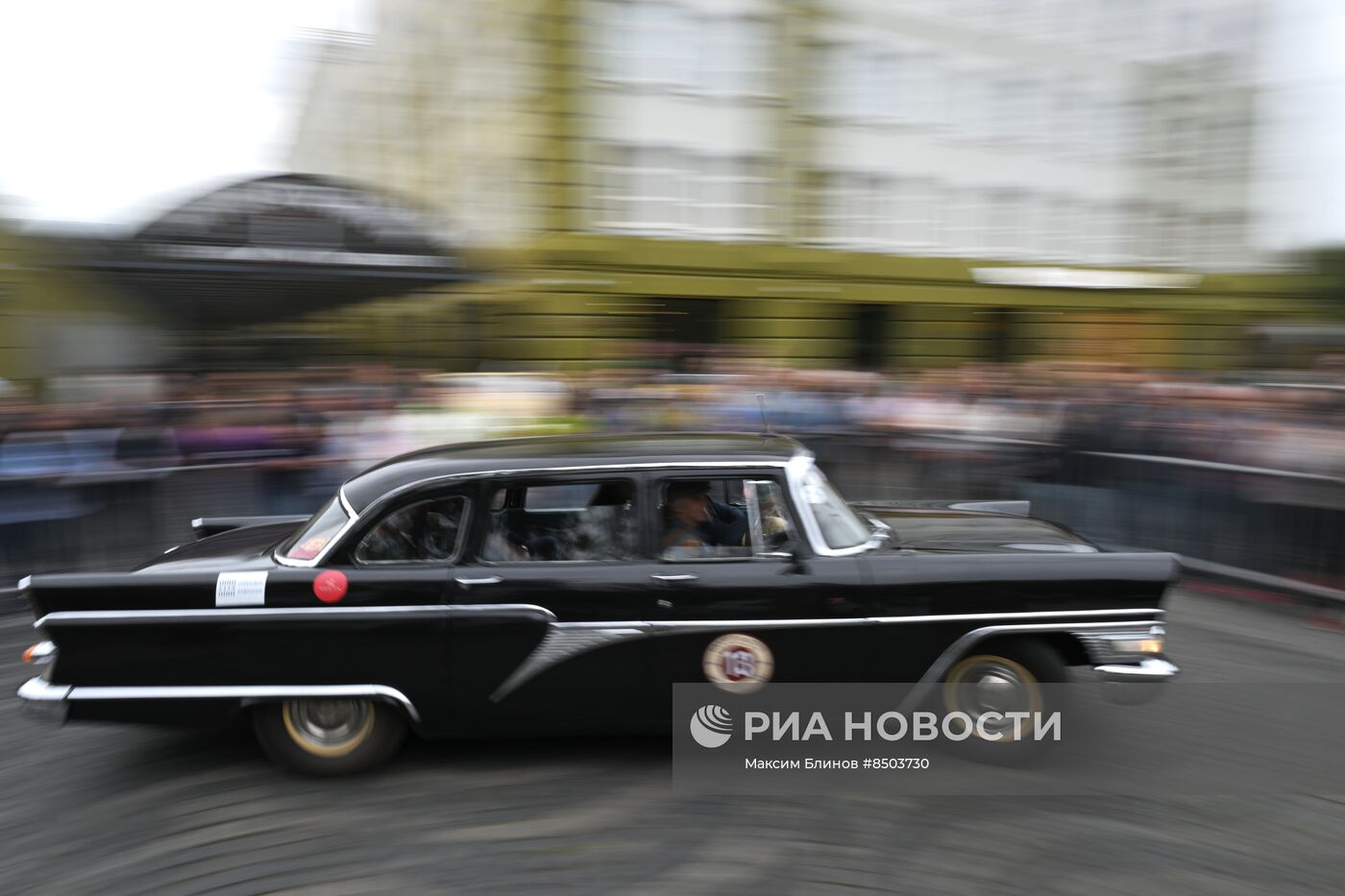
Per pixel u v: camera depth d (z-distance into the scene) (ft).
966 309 75.00
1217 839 11.35
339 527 12.92
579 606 12.60
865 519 14.88
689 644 12.73
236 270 44.68
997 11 73.31
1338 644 18.49
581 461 13.19
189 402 26.84
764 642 12.76
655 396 33.83
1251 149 87.35
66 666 12.40
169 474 23.67
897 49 68.95
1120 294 81.00
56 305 62.69
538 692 12.76
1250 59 85.30
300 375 31.04
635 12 59.21
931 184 72.08
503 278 57.88
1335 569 20.42
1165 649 18.24
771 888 10.36
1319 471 22.43
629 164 60.18
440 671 12.66
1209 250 87.15
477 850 11.26
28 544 21.49
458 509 12.95
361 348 71.36
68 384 31.55
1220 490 22.49
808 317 66.54
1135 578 12.97
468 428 28.22
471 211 75.56
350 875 10.80
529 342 58.29
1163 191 83.61
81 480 22.17
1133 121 81.30
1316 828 11.62
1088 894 10.22
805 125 65.26
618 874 10.69
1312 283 90.53
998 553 13.39
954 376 35.01
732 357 61.16
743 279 63.46
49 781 13.37
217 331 71.56
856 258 68.08
